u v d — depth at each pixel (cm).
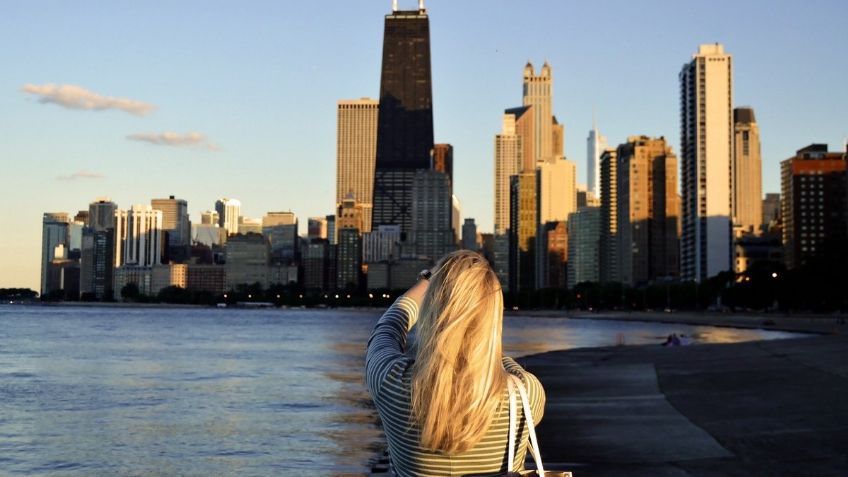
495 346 290
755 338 8938
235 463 1755
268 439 2048
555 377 2702
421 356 290
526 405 294
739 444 1298
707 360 2894
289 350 7019
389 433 300
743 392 1920
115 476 1678
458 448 286
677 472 1116
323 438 2050
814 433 1345
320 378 4034
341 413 2578
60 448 2003
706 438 1371
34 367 4969
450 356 285
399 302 328
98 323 16488
